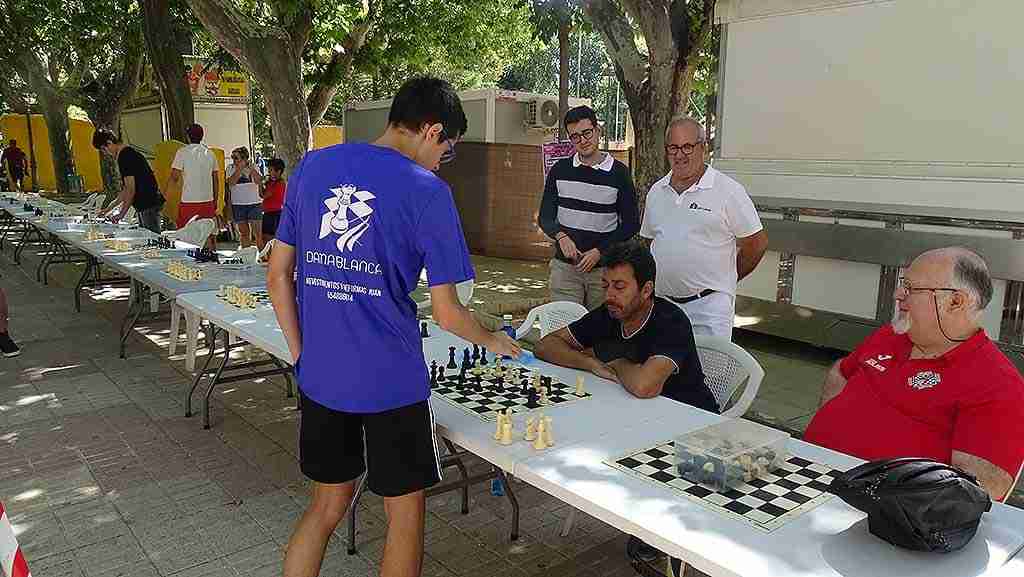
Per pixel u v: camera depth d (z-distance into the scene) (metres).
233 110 16.09
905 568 1.54
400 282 2.10
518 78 35.78
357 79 22.28
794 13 5.65
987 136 4.82
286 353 3.16
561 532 3.34
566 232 4.58
